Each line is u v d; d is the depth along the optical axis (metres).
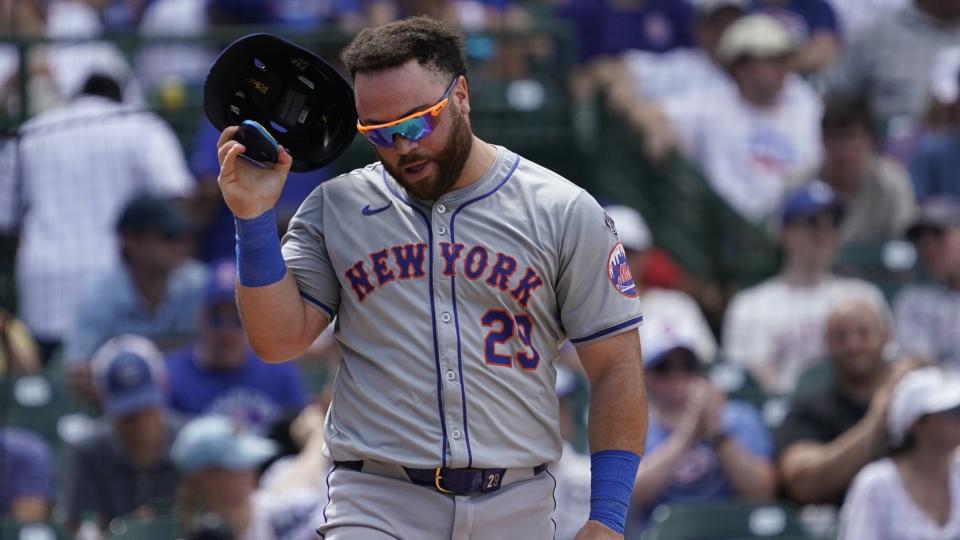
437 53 11.34
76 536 23.30
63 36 31.08
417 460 11.70
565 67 35.22
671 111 34.50
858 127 30.78
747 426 24.39
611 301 11.91
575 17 36.56
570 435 24.55
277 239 11.63
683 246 33.97
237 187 11.44
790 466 23.64
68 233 28.91
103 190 29.23
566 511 22.28
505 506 11.92
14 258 28.95
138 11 36.75
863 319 23.97
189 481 21.75
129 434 23.52
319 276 11.96
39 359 28.67
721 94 34.38
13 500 23.62
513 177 11.95
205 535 20.62
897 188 31.17
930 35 35.31
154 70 33.66
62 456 25.52
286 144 11.99
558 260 11.80
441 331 11.66
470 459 11.67
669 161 34.19
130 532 21.84
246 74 11.84
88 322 27.08
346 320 12.01
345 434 11.97
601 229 11.88
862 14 39.72
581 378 26.75
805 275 28.59
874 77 35.62
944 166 31.86
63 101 32.50
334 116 12.02
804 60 37.88
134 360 23.61
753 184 33.78
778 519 22.75
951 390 21.75
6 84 30.30
